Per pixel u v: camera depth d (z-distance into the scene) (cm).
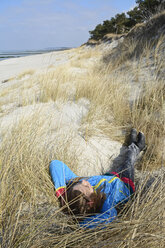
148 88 470
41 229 166
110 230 161
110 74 665
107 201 206
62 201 209
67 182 240
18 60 3316
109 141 355
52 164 250
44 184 231
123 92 484
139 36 888
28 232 167
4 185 198
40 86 585
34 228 171
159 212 165
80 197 197
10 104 515
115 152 332
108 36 2039
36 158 260
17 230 171
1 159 230
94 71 796
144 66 620
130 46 827
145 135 355
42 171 238
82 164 299
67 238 157
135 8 1800
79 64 1101
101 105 439
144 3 1199
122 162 292
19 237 163
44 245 161
